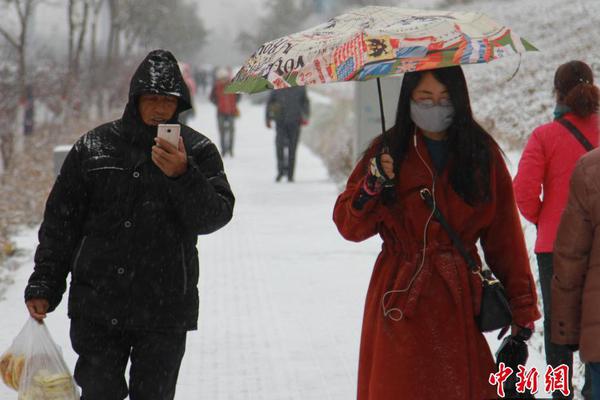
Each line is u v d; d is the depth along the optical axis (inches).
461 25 269.7
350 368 439.8
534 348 459.8
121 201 293.4
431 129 272.5
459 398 269.9
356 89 1010.7
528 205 370.6
